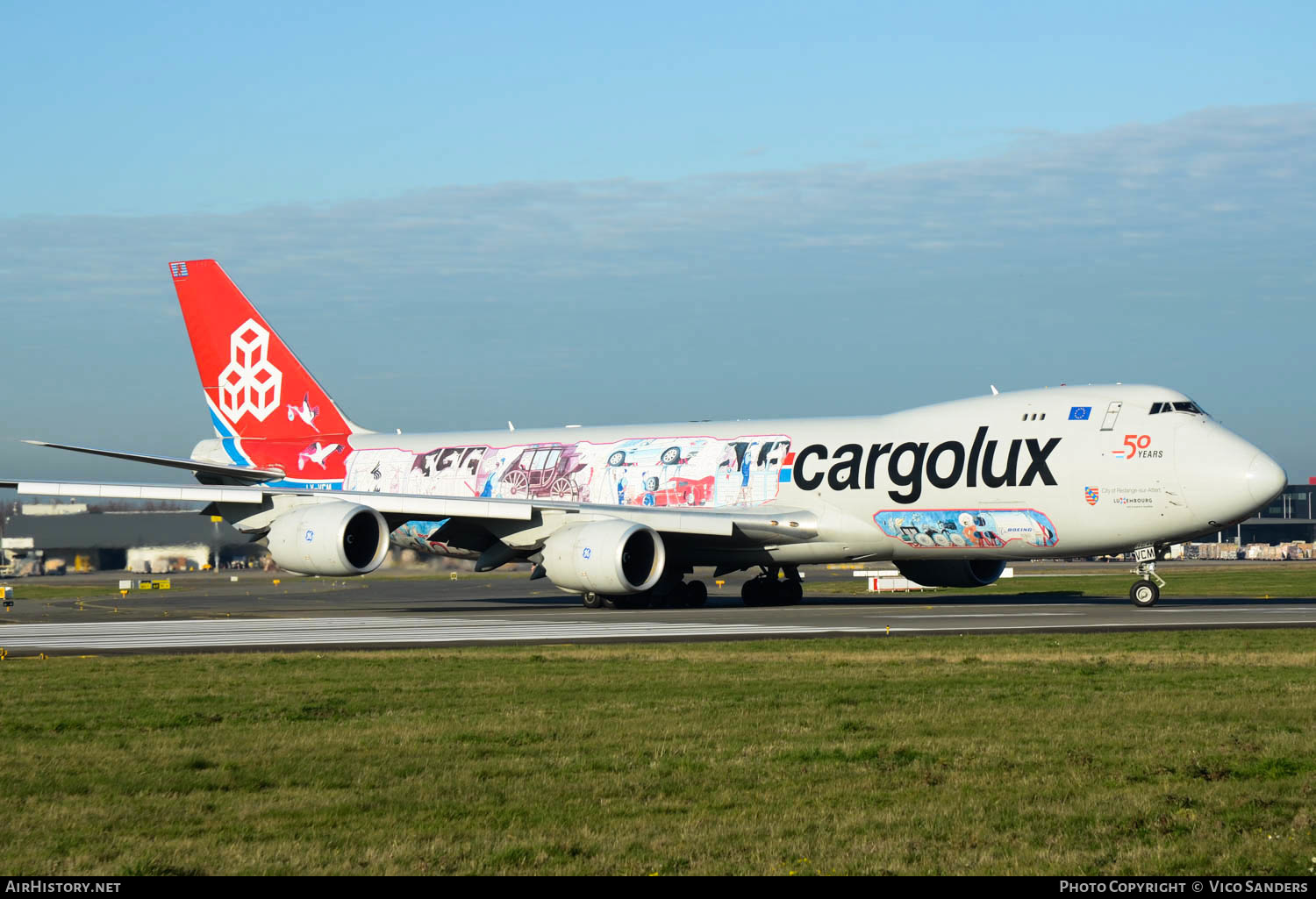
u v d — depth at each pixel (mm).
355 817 24875
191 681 46531
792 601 103938
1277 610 79625
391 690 43062
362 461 113625
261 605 110000
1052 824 23953
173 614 96750
